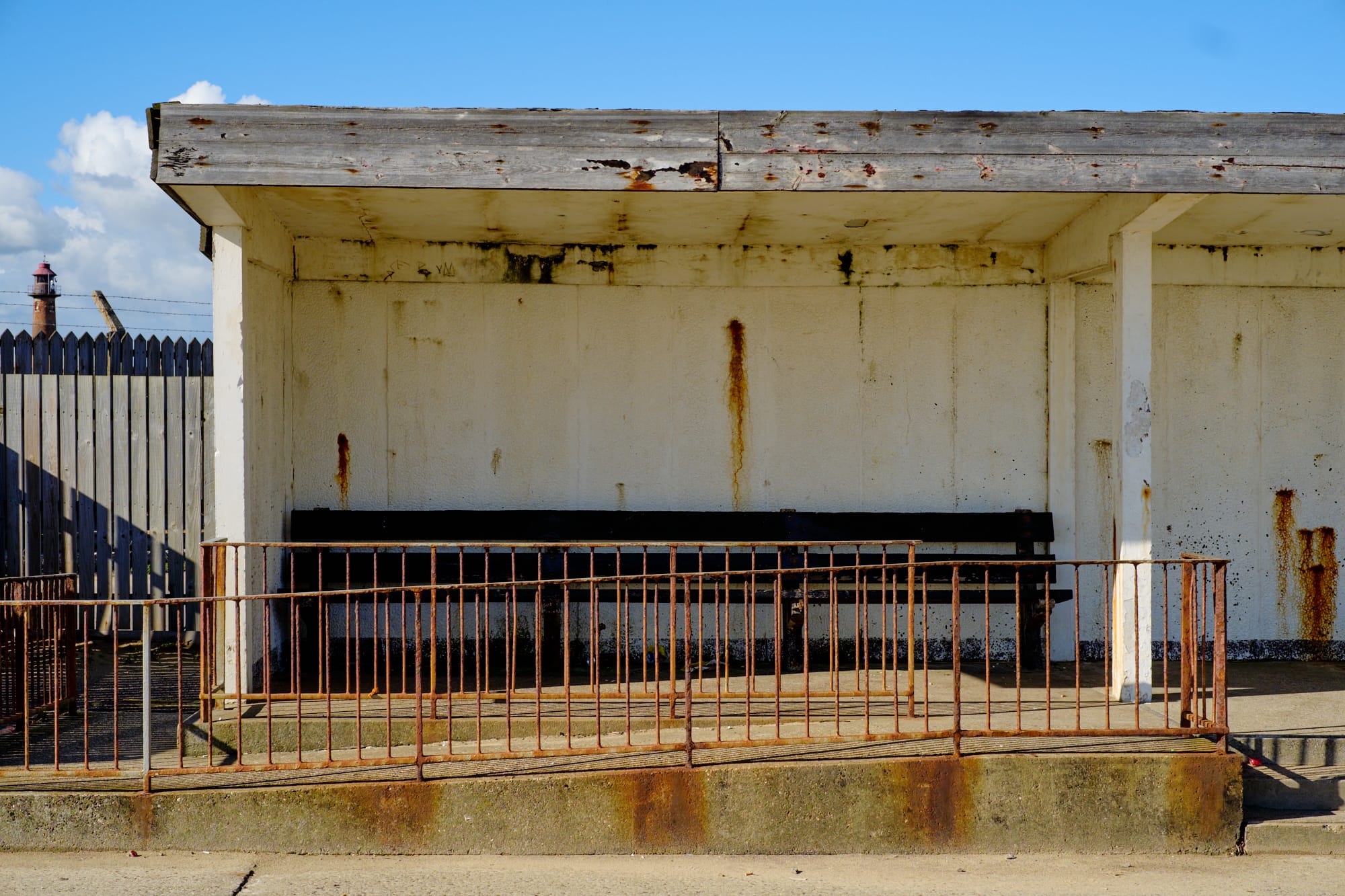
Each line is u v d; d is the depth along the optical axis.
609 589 7.65
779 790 5.04
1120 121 5.64
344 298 7.67
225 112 5.41
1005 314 7.75
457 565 7.60
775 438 7.79
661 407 7.78
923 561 7.67
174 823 4.95
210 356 10.40
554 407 7.77
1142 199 6.00
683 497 7.79
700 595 5.41
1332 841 5.12
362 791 4.96
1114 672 6.52
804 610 5.52
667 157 5.52
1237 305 7.86
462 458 7.74
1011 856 5.07
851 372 7.78
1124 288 6.32
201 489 8.57
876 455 7.80
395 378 7.71
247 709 6.14
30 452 8.55
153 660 7.99
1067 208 6.73
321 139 5.43
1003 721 5.82
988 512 7.76
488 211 6.77
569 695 5.29
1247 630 7.90
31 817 4.93
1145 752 5.16
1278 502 7.88
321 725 5.87
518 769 5.11
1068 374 7.68
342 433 7.69
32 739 5.97
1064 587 7.68
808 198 6.41
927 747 5.23
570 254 7.75
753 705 6.26
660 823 5.02
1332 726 5.88
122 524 8.57
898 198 6.39
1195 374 7.86
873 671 7.36
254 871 4.76
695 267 7.74
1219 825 5.11
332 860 4.90
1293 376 7.87
